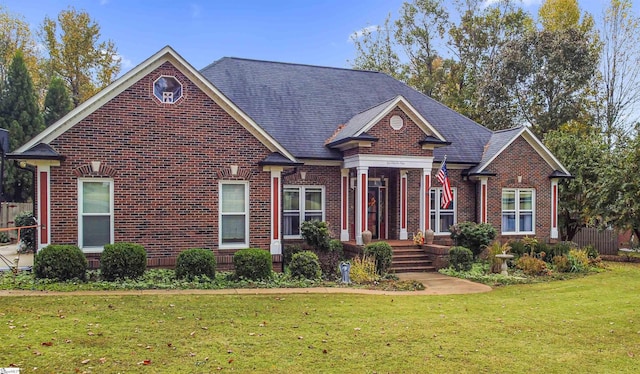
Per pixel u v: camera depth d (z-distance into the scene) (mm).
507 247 20297
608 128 37750
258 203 16719
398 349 8273
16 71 32750
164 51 15508
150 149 15539
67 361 7195
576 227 27766
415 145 19641
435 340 8867
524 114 39250
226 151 16359
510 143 22625
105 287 12820
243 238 16625
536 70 37875
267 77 23141
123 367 7051
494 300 13016
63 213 14656
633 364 7816
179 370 7008
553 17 43594
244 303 11453
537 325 10180
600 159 26047
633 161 23266
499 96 38688
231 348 8070
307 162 19875
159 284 13375
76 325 9062
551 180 23469
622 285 15914
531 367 7586
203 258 14312
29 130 32594
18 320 9289
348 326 9695
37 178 14422
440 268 18438
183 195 15898
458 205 22531
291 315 10469
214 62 23156
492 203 22438
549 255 20266
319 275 15555
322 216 20344
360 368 7324
